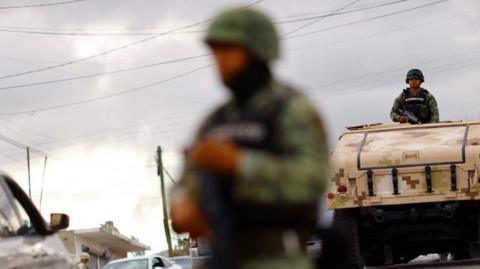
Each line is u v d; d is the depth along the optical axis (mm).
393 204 16766
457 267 16406
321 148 4090
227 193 4062
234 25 4105
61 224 10008
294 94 4145
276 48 4168
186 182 4227
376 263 18672
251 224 4082
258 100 4148
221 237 3971
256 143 4082
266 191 3977
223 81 4188
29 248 9180
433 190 16719
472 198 16609
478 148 16703
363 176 16859
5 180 9289
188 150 4262
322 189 4062
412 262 21031
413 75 18750
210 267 3992
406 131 17453
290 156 4039
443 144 16953
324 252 4340
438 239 17469
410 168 16766
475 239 17328
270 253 4086
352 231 16906
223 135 4145
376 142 17219
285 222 4082
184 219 4109
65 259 10289
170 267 32750
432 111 18719
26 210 9609
